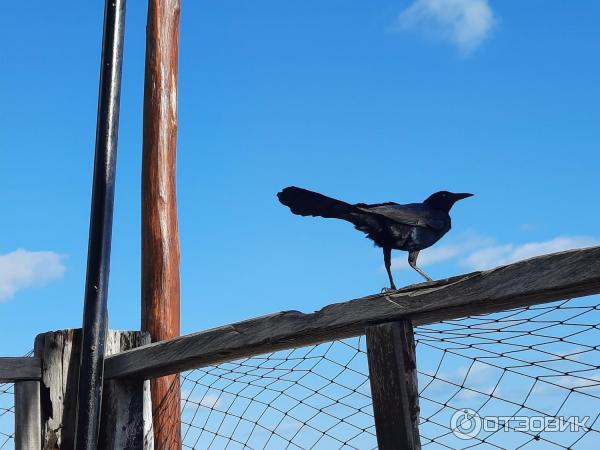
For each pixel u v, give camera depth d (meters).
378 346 3.31
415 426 3.21
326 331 3.52
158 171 7.30
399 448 3.20
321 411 3.76
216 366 4.32
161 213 7.18
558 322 3.03
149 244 7.08
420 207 6.42
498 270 2.98
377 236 6.17
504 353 3.16
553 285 2.82
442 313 3.17
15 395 4.61
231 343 3.92
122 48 5.04
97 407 4.43
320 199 5.46
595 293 2.88
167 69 7.65
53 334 4.69
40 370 4.64
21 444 4.52
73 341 4.69
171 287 7.01
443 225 6.39
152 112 7.50
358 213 5.95
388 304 3.30
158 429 5.50
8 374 4.55
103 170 4.79
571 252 2.80
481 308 3.10
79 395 4.43
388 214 6.09
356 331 3.51
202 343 4.06
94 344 4.50
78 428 4.38
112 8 5.04
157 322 6.88
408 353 3.25
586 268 2.75
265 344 3.77
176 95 7.68
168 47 7.72
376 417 3.29
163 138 7.43
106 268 4.65
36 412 4.57
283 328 3.69
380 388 3.28
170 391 5.54
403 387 3.22
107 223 4.71
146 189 7.25
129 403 4.51
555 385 3.02
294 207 5.46
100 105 4.91
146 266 7.03
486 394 3.18
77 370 4.66
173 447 5.50
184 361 4.15
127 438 4.46
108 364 4.55
